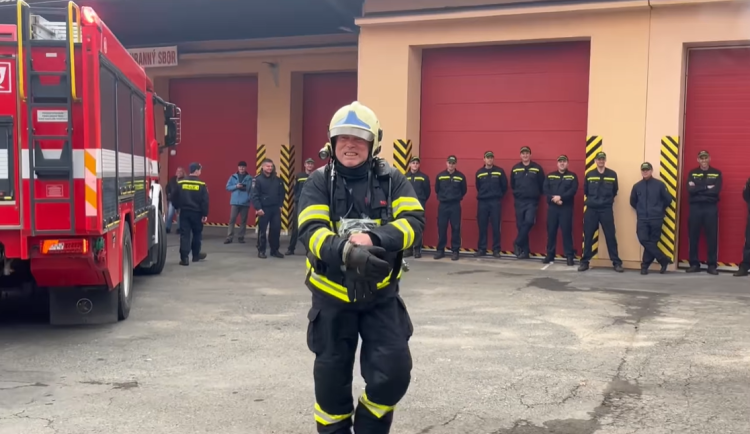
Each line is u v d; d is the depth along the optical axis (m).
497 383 5.86
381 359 3.67
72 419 5.00
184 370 6.23
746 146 12.30
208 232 19.05
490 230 14.44
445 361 6.52
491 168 13.95
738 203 12.37
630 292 10.27
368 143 3.69
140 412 5.16
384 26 14.46
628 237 12.72
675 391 5.66
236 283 11.02
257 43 18.94
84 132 6.72
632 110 12.69
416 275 11.87
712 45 12.36
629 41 12.66
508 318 8.43
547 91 13.80
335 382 3.77
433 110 14.72
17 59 6.64
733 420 5.00
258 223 14.00
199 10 15.87
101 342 7.23
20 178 6.72
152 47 19.80
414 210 3.69
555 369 6.27
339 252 3.40
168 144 12.62
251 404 5.33
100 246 6.97
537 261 13.70
